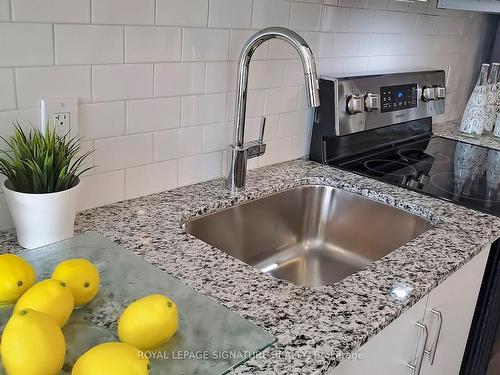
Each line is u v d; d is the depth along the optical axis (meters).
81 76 1.02
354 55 1.72
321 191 1.50
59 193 0.90
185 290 0.83
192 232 1.19
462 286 1.19
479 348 1.40
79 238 0.96
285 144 1.59
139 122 1.16
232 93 1.35
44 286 0.70
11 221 1.00
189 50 1.21
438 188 1.48
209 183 1.36
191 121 1.28
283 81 1.50
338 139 1.67
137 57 1.11
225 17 1.26
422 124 2.08
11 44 0.90
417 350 1.07
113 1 1.03
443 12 2.13
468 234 1.17
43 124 0.98
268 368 0.69
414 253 1.05
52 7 0.94
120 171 1.16
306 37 1.51
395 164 1.70
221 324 0.75
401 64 1.98
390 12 1.82
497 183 1.57
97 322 0.75
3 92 0.92
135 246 0.99
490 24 2.54
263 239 1.42
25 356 0.59
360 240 1.46
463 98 2.56
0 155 0.94
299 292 0.87
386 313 0.83
